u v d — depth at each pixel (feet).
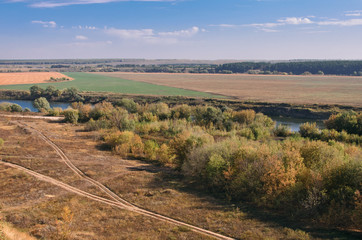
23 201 82.23
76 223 67.92
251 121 242.58
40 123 228.22
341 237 57.72
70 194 88.69
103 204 81.66
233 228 64.95
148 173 112.47
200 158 103.50
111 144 160.45
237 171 93.97
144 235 61.77
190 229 64.75
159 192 91.35
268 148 99.81
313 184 74.74
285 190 77.51
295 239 58.13
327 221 64.64
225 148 103.81
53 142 162.81
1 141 145.38
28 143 156.04
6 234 53.11
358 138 178.19
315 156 95.45
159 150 139.85
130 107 302.04
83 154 140.05
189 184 100.42
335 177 75.41
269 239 58.70
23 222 67.97
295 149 101.60
